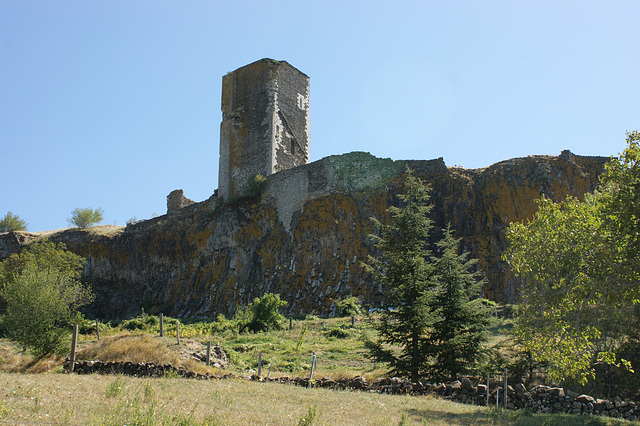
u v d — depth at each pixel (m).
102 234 60.31
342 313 35.78
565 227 14.12
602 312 16.33
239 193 52.03
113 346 22.48
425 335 19.22
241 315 35.62
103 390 13.52
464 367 18.05
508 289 34.84
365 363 22.80
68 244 60.12
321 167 45.34
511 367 17.61
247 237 47.38
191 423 9.99
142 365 18.66
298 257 43.09
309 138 55.25
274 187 48.31
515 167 39.19
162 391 14.55
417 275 19.36
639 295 13.09
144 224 58.75
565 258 13.77
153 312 50.34
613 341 17.56
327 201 43.69
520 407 15.16
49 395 12.10
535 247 14.23
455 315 18.97
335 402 14.27
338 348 25.83
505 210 37.53
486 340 18.80
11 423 9.09
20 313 23.70
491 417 13.08
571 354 13.72
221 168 54.00
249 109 53.59
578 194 37.25
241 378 18.41
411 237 20.36
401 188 41.19
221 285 46.97
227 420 10.98
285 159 52.25
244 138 53.09
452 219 38.62
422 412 13.45
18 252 61.03
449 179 40.22
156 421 9.96
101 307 55.09
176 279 51.75
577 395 14.75
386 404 14.28
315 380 18.02
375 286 37.94
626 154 13.48
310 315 36.84
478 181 40.09
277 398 14.60
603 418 13.31
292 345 27.22
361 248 40.34
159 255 54.09
